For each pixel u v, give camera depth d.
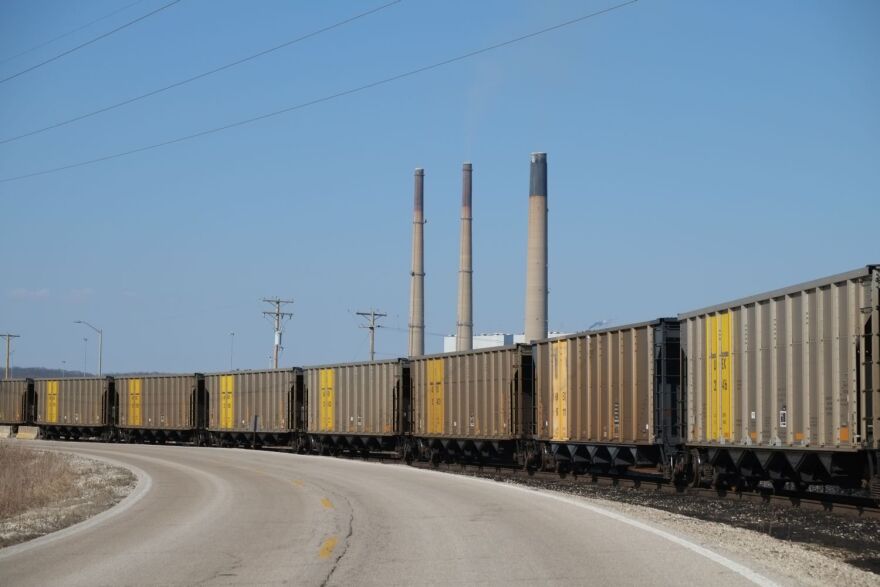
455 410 50.44
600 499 29.16
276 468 44.53
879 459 22.62
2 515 26.50
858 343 23.09
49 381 94.44
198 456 57.72
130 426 84.25
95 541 19.41
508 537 18.75
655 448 35.47
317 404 64.38
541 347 43.59
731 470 31.53
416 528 20.50
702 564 15.03
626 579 13.80
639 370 35.12
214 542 18.84
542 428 43.16
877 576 14.50
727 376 29.78
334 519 22.59
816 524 22.98
